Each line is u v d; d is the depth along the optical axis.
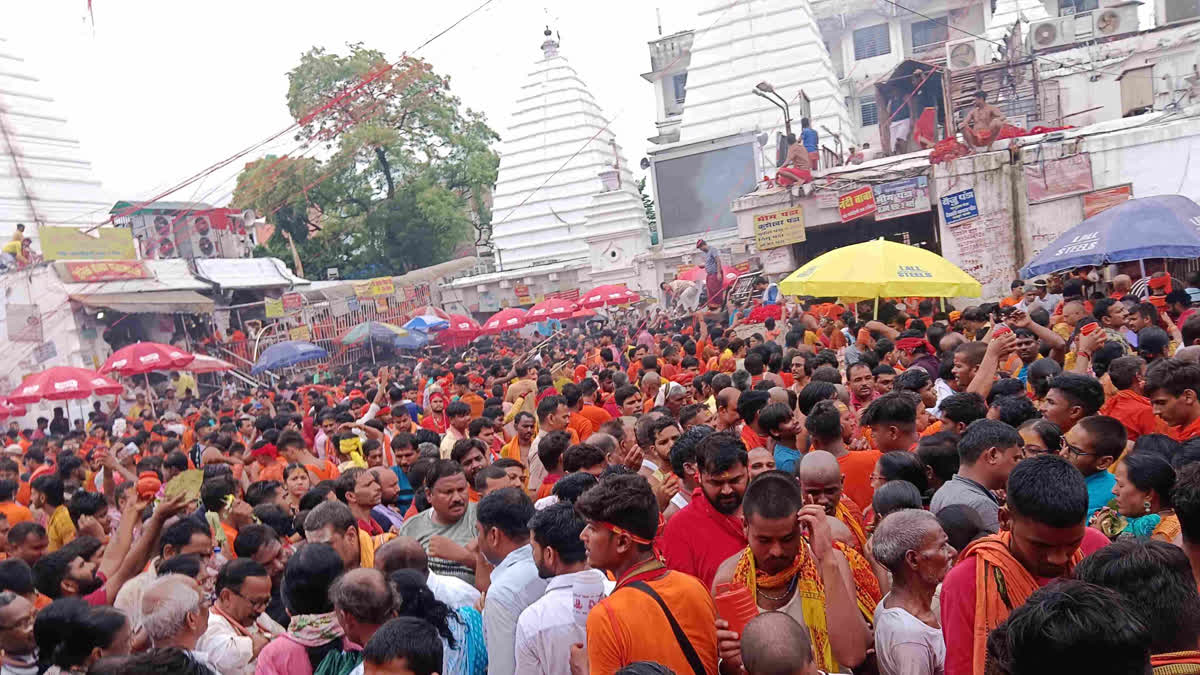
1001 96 27.27
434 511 5.74
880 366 7.85
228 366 22.05
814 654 3.24
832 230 24.42
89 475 10.58
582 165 43.97
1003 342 6.55
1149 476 3.89
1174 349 8.23
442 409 12.48
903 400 5.39
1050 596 2.24
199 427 12.73
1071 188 19.27
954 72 27.30
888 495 4.11
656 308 32.31
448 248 44.94
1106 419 4.59
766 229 21.88
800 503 3.41
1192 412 5.19
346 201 42.47
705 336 15.12
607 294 28.59
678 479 5.11
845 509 4.45
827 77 34.66
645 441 6.09
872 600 3.85
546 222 43.94
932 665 3.29
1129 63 28.11
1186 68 27.53
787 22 35.00
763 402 6.17
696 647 3.19
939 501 4.20
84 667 3.76
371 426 9.67
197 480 5.52
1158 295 11.40
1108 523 4.20
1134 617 2.17
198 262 31.34
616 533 3.31
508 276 39.97
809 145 24.11
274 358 24.03
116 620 3.82
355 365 31.41
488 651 4.16
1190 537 3.04
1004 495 4.18
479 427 7.96
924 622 3.39
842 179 21.25
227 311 31.78
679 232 34.00
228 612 4.35
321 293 32.91
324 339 31.33
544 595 3.81
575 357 18.53
